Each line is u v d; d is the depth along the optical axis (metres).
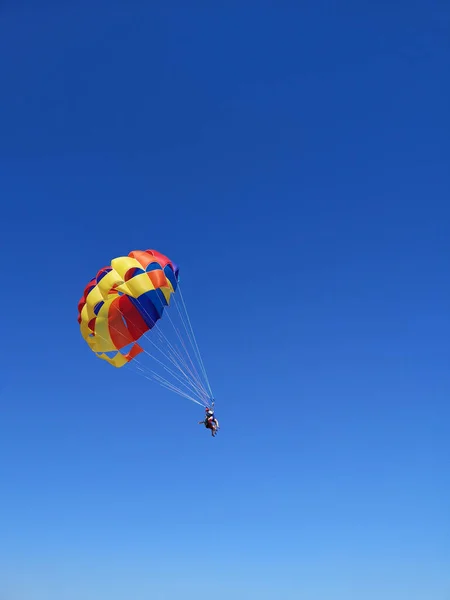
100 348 24.58
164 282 23.67
